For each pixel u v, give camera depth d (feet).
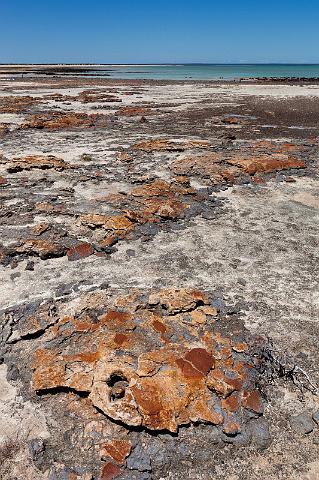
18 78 232.53
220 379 17.24
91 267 26.96
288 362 19.04
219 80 231.71
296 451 15.31
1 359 19.07
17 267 26.84
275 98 122.21
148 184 40.86
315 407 16.99
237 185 42.65
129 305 21.88
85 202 37.35
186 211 35.27
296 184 43.27
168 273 26.37
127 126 75.41
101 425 15.64
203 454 15.02
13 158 50.55
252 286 25.17
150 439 15.26
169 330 20.10
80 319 21.20
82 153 55.06
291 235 31.91
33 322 20.88
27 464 14.75
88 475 14.20
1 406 16.75
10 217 33.78
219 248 29.66
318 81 221.25
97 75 303.27
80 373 17.40
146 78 260.42
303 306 23.35
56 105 103.71
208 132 69.46
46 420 16.11
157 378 16.72
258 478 14.42
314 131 70.95
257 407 16.61
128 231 31.32
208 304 22.79
